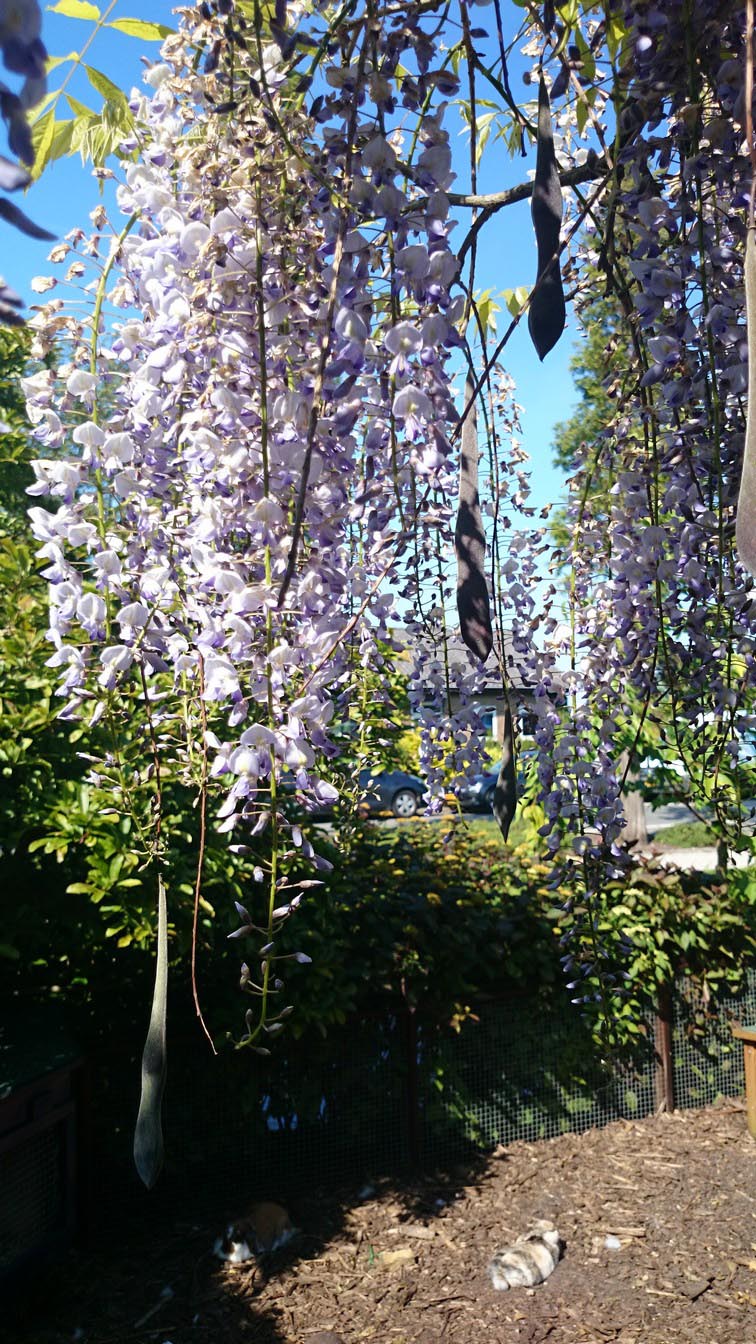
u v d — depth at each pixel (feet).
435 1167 15.07
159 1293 11.71
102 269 5.24
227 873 11.45
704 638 5.72
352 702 8.48
